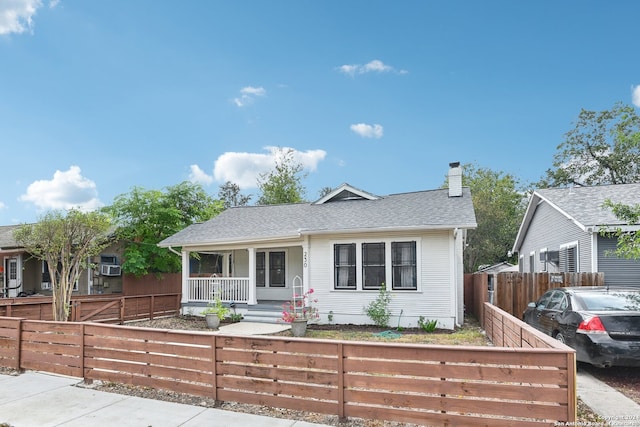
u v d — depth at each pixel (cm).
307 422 481
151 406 546
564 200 1501
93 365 663
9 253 1853
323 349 495
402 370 455
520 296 1229
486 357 424
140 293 1908
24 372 733
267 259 1705
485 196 3538
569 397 392
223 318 1380
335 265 1328
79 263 1270
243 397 534
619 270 1198
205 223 1717
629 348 623
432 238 1222
